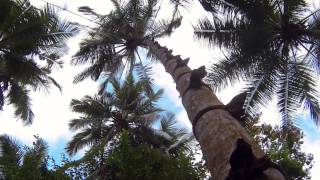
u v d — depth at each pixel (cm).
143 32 2238
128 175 1395
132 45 2238
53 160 1502
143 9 2198
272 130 2052
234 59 1519
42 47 1886
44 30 1788
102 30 2159
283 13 1447
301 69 1502
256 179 386
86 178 1527
